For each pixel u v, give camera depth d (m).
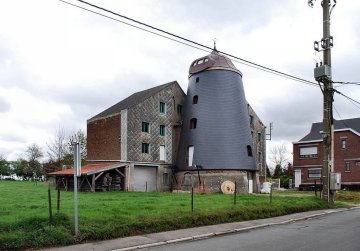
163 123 41.00
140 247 10.53
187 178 38.88
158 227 12.95
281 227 14.30
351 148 50.41
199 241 11.50
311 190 48.44
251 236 12.20
